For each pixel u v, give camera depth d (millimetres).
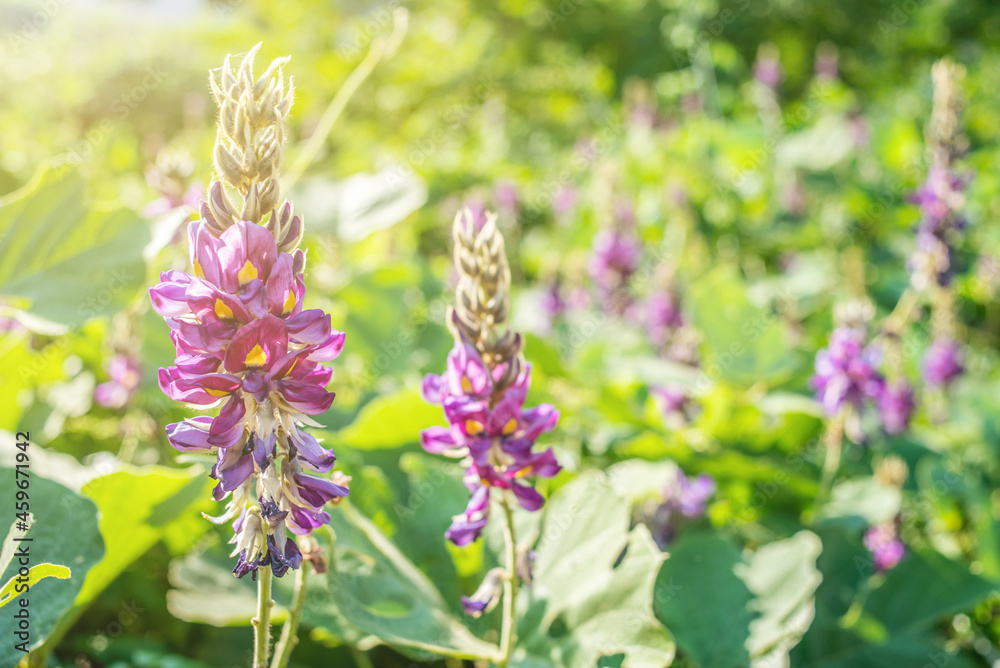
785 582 2695
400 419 3088
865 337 3453
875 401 3539
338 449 2486
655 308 4902
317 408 1321
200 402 1303
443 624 2105
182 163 3029
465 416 1623
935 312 4871
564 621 2162
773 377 4465
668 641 1966
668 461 3367
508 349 1678
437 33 14023
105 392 2936
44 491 2016
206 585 2314
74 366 3650
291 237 1337
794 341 5508
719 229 7941
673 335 4824
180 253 2971
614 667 1975
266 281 1269
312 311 1299
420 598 2168
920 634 3080
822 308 6336
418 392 3045
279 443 1369
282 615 2168
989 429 4754
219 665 2637
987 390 5277
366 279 4172
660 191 8336
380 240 5293
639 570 2113
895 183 7637
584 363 4832
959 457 4586
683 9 11172
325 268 4207
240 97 1272
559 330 5414
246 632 2729
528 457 1622
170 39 12664
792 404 4125
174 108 11820
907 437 4500
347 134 10875
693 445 3725
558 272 5191
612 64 15266
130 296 2504
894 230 7680
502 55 14758
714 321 4492
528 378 1695
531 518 2451
